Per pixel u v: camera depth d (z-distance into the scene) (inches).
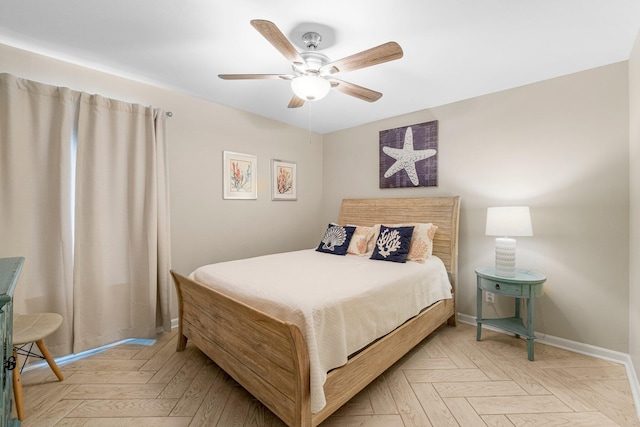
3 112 75.5
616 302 86.3
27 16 66.2
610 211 87.1
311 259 110.3
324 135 173.8
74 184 87.5
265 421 62.1
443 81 99.9
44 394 70.6
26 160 79.1
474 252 115.4
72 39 75.9
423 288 93.8
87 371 80.5
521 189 103.4
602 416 63.5
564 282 95.0
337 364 59.7
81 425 60.7
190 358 88.2
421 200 125.7
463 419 62.7
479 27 69.4
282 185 151.3
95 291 91.1
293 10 63.2
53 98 83.4
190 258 116.8
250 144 136.2
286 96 115.9
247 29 71.1
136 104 98.2
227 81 101.7
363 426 60.7
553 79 96.7
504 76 96.0
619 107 85.4
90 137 89.6
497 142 108.7
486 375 79.5
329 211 171.5
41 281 82.4
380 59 65.1
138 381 76.2
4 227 76.0
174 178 111.3
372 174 149.4
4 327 41.2
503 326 95.2
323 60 79.8
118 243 96.3
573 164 93.2
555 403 67.8
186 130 114.2
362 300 69.1
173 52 82.3
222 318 72.9
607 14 64.4
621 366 83.2
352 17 65.5
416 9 62.7
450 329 110.6
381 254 109.3
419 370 82.1
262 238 142.9
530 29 70.2
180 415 63.8
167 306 105.4
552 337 97.0
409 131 133.1
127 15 66.0
